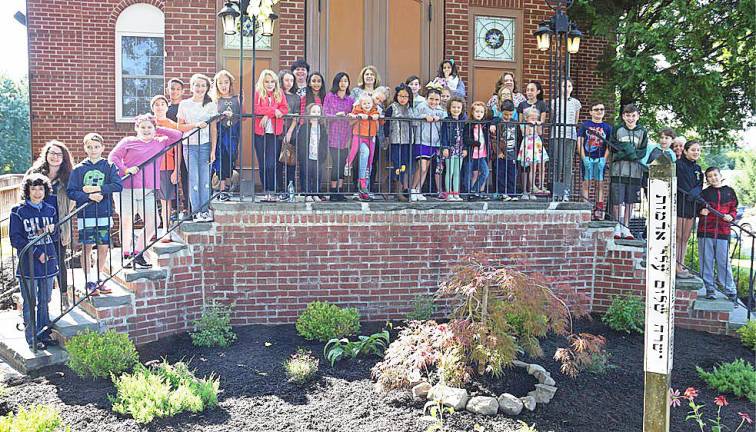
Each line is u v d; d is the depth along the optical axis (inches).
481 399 200.7
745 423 201.9
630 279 303.6
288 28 359.9
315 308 263.1
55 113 420.2
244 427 186.4
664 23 429.7
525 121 312.5
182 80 362.0
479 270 218.8
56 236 252.8
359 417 193.6
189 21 361.4
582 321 296.8
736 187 997.8
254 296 273.9
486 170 314.7
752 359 259.8
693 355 263.7
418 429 185.8
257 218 270.2
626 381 229.5
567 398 211.3
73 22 418.6
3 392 210.2
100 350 218.7
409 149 279.4
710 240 311.1
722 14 426.9
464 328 210.7
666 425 145.2
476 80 394.3
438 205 285.3
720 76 422.3
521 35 398.6
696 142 309.7
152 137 273.0
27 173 260.5
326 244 277.7
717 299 300.4
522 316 217.8
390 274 284.5
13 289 315.9
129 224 279.1
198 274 267.4
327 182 320.5
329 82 363.6
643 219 361.7
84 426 186.1
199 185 269.9
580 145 322.3
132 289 253.6
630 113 306.7
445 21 381.1
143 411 187.2
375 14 367.6
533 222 298.2
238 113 289.1
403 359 211.3
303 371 218.5
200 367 231.1
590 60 463.5
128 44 426.6
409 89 296.8
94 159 247.6
